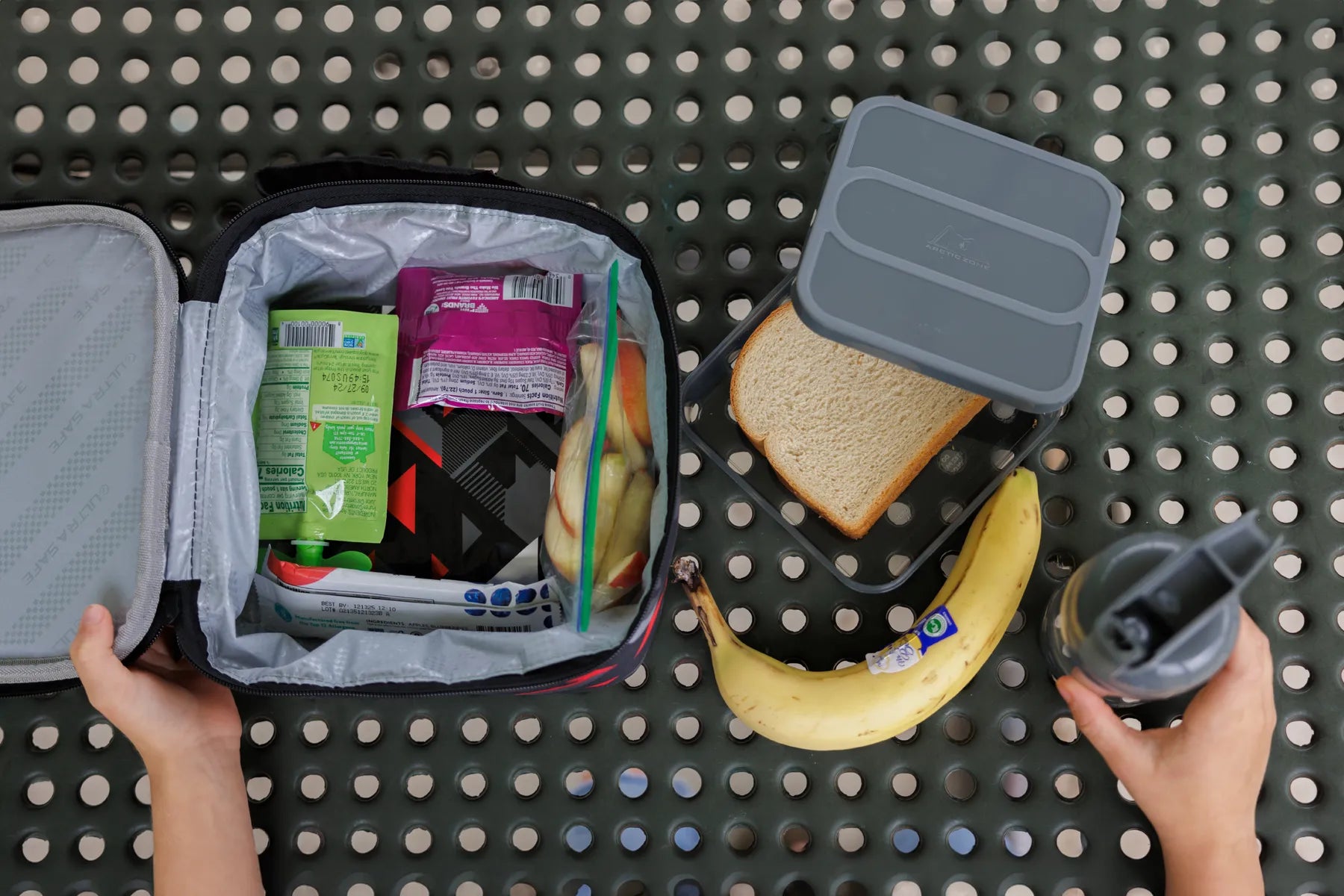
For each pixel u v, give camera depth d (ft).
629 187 2.19
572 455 1.90
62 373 1.77
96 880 2.04
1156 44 2.19
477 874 2.03
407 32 2.22
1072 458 2.12
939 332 1.77
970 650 1.90
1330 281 2.11
